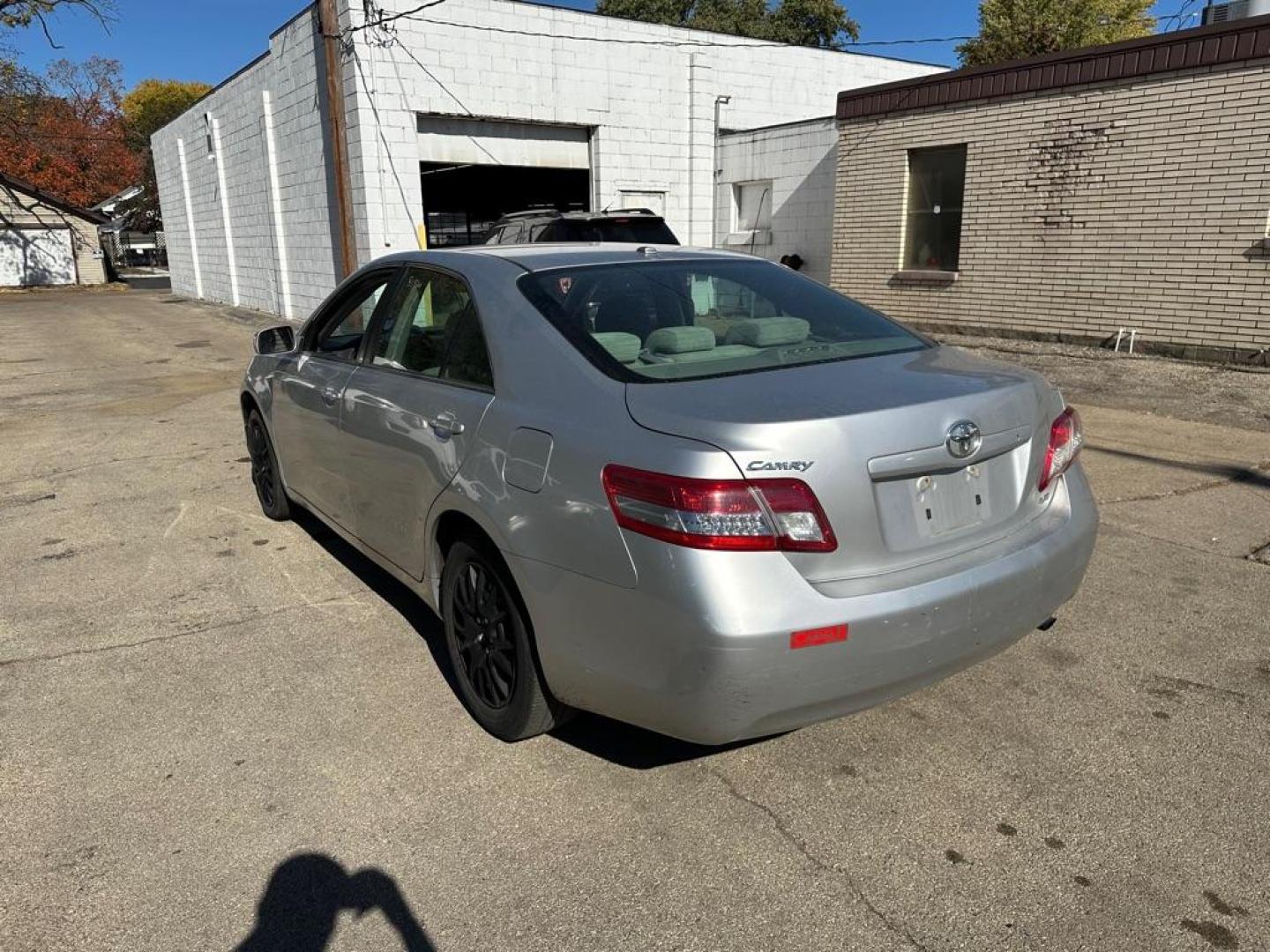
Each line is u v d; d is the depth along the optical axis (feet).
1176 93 31.91
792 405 8.10
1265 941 7.23
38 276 115.85
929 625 8.11
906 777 9.44
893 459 8.03
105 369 41.22
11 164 144.77
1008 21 70.49
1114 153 34.04
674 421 7.96
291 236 62.85
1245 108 30.22
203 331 58.49
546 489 8.63
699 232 58.85
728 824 8.76
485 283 10.64
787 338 10.34
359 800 9.20
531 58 50.90
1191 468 20.25
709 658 7.47
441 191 65.05
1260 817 8.70
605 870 8.16
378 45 46.44
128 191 184.44
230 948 7.33
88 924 7.59
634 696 8.14
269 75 60.75
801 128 50.88
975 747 9.96
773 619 7.45
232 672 11.89
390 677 11.70
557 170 55.26
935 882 7.94
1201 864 8.09
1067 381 29.94
